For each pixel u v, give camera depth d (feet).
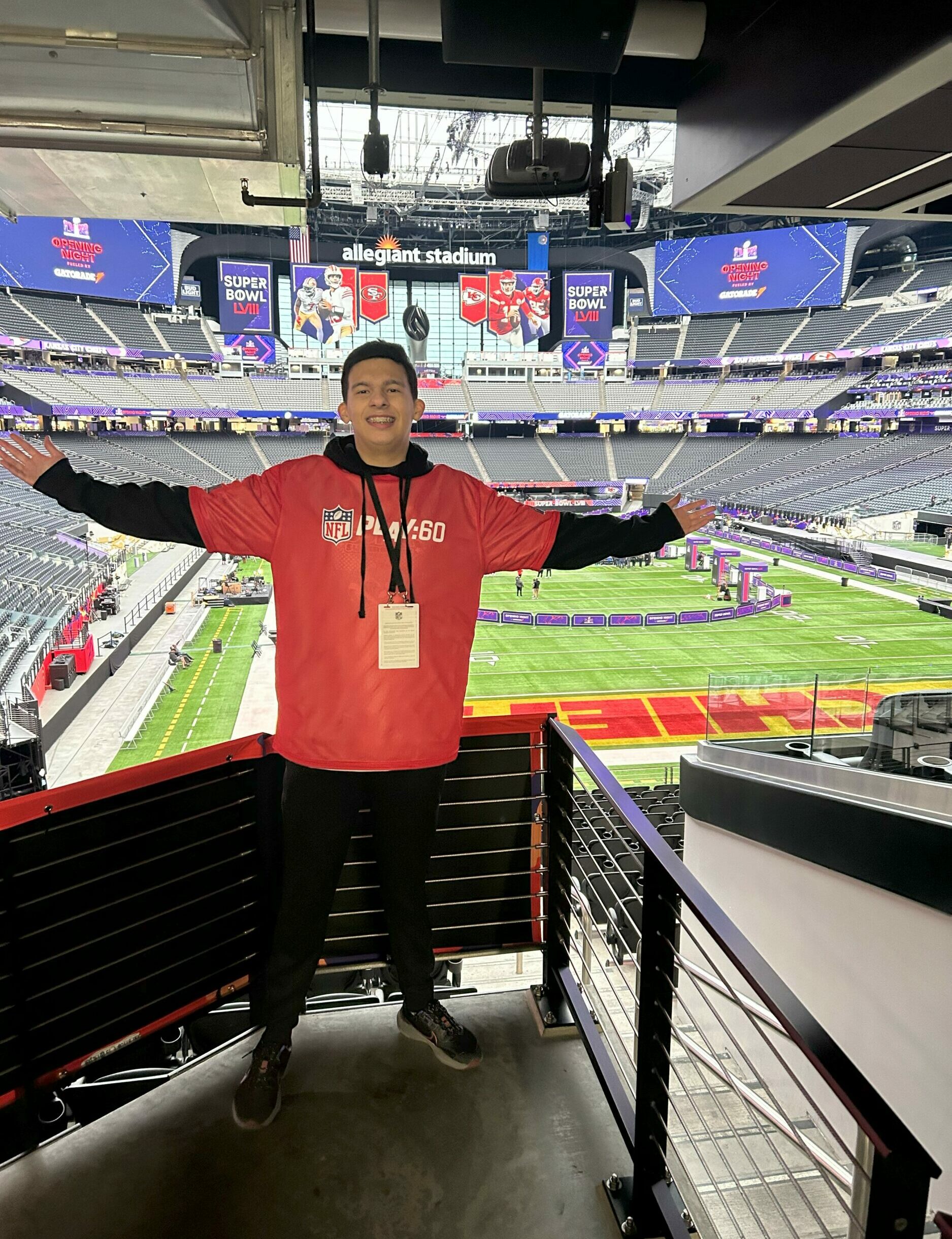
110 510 5.75
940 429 161.17
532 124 7.06
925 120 5.49
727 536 138.21
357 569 5.66
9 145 5.73
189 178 6.40
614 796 5.78
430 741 5.95
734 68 6.58
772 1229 9.65
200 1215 5.54
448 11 5.59
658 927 5.26
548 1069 6.80
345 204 163.12
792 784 11.81
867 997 10.20
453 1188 5.72
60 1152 6.02
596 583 99.25
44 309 153.69
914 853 9.09
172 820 6.48
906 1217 2.91
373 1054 6.97
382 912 7.56
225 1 4.83
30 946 5.83
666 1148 5.37
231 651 63.77
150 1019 6.61
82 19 4.77
